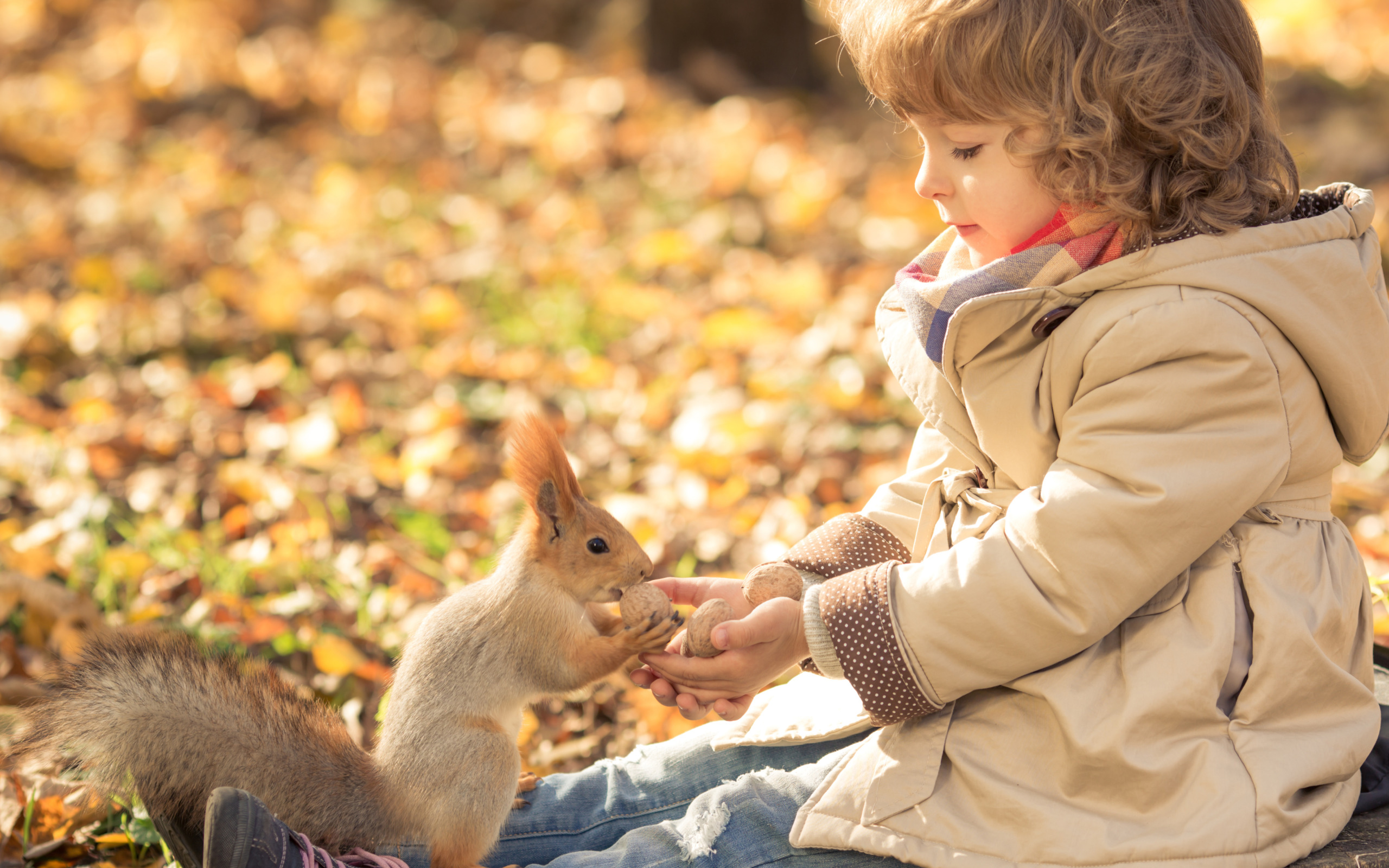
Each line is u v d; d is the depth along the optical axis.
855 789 1.82
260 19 10.41
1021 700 1.78
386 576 3.50
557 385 5.01
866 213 7.11
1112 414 1.70
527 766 2.66
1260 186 1.79
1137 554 1.67
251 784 1.91
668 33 9.59
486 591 2.09
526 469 2.09
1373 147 7.61
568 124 8.55
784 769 2.10
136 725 1.89
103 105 8.52
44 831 2.32
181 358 5.18
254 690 1.96
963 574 1.73
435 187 7.64
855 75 9.72
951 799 1.77
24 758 1.91
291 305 5.63
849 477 4.18
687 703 1.94
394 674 2.22
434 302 5.70
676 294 6.06
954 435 1.92
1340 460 1.92
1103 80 1.68
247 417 4.62
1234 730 1.68
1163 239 1.72
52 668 1.97
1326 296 1.72
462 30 10.75
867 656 1.76
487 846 1.98
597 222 7.02
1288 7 11.15
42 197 7.17
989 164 1.77
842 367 4.97
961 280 1.79
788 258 6.59
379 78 9.45
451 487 4.11
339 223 6.91
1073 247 1.76
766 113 8.77
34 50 9.60
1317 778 1.69
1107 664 1.75
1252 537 1.74
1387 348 1.80
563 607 2.05
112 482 4.03
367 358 5.24
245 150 8.13
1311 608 1.73
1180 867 1.60
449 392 4.92
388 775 1.97
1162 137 1.71
